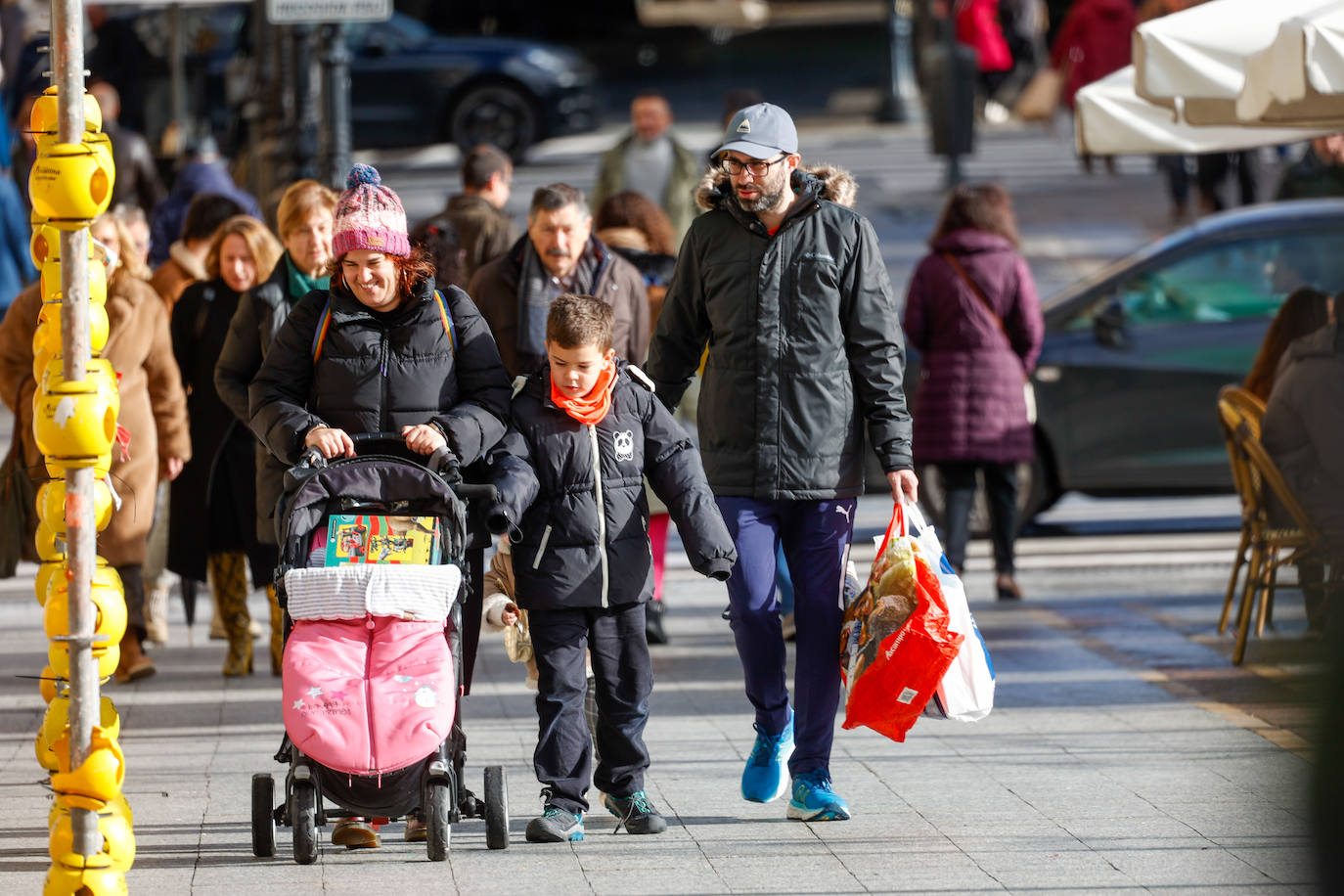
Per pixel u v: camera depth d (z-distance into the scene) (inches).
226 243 1165.7
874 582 825.5
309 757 742.5
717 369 859.4
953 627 815.7
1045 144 3597.4
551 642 815.1
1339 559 1131.9
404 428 783.1
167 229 1921.8
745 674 868.0
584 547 804.0
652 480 822.5
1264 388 1248.8
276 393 794.8
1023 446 1385.3
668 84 4726.9
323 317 794.2
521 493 773.9
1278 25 941.2
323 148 1675.7
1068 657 1213.7
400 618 743.7
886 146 3572.8
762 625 856.9
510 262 1154.0
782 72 4877.0
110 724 671.8
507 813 813.2
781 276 847.1
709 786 916.0
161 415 1158.3
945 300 1375.5
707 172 872.9
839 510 856.9
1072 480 1638.8
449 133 3390.7
